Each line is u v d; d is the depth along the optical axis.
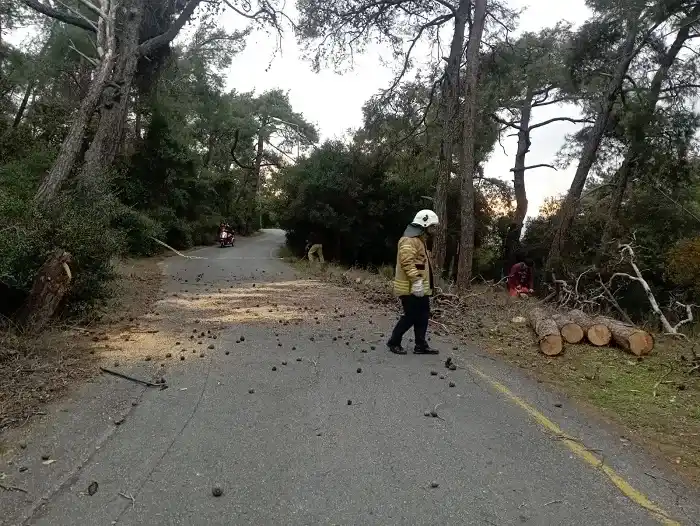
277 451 4.20
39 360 6.14
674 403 5.59
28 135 19.61
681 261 12.58
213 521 3.25
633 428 4.94
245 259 26.50
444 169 17.47
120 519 3.24
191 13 16.94
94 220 9.35
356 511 3.39
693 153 19.92
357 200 27.94
